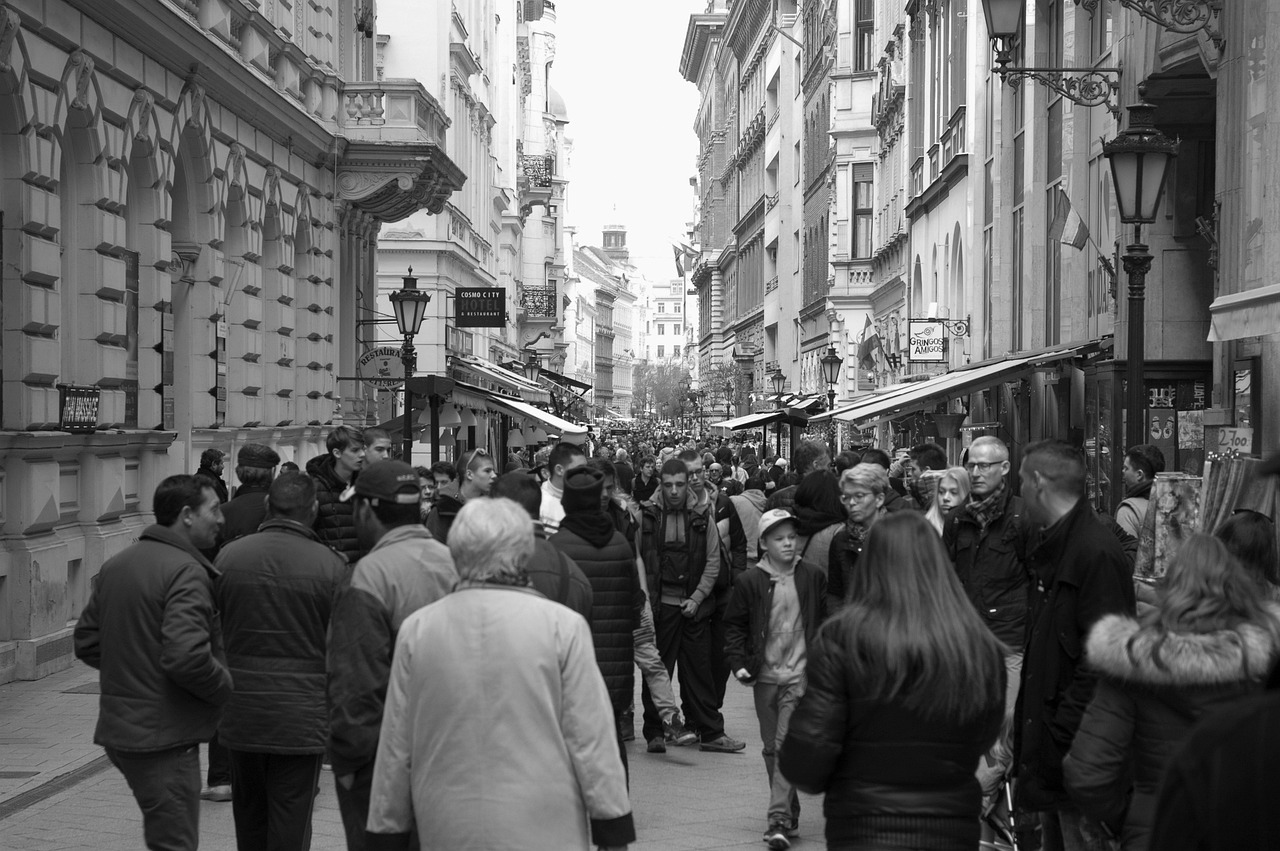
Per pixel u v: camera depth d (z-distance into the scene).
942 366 37.44
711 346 121.19
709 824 9.81
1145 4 15.28
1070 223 23.23
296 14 27.55
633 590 9.55
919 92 43.81
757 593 9.62
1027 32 28.03
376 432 10.86
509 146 71.56
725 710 14.61
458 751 4.93
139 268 19.47
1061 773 6.48
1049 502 6.66
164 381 20.17
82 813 9.78
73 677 15.29
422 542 6.73
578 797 5.03
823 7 64.25
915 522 5.06
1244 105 14.64
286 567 7.35
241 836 7.59
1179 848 2.42
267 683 7.27
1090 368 21.47
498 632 4.99
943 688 4.84
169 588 6.82
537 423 34.62
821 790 5.04
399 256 43.94
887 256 50.72
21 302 15.21
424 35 44.81
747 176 101.69
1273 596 6.84
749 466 26.41
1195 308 19.39
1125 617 5.36
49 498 15.69
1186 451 17.22
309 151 28.42
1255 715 2.38
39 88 15.45
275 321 26.53
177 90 20.34
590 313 196.00
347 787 6.43
